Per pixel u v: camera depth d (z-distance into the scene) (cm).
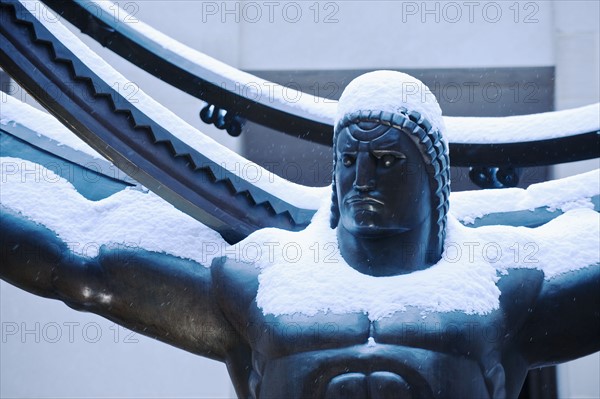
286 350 1775
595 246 1947
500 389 1845
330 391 1742
